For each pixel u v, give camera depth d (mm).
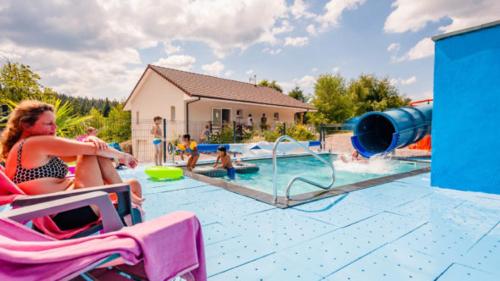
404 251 2229
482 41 4012
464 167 4246
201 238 1334
